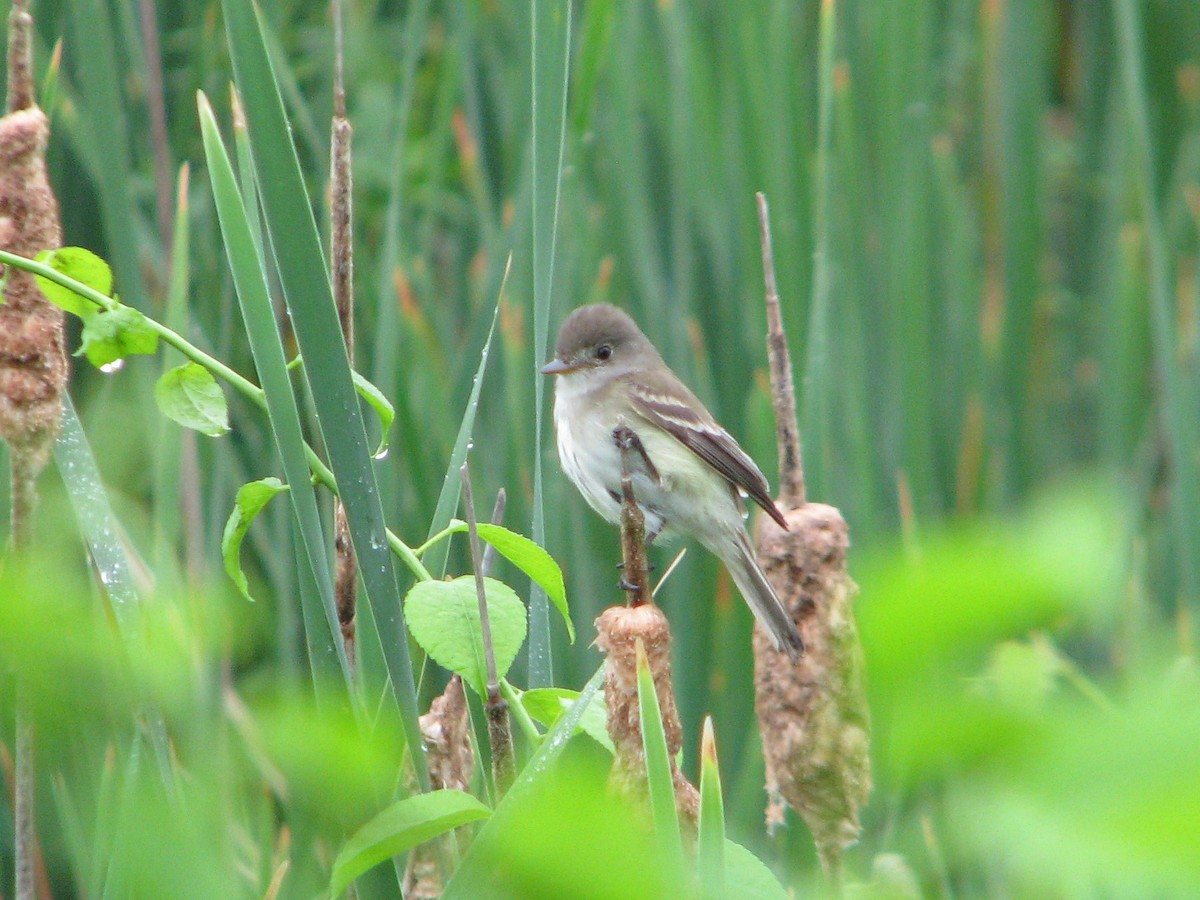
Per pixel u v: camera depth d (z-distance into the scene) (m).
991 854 1.43
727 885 3.46
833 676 3.92
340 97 5.09
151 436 6.86
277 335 4.45
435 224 12.76
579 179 10.59
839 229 11.11
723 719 9.83
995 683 1.88
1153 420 12.61
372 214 11.93
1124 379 12.59
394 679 4.39
